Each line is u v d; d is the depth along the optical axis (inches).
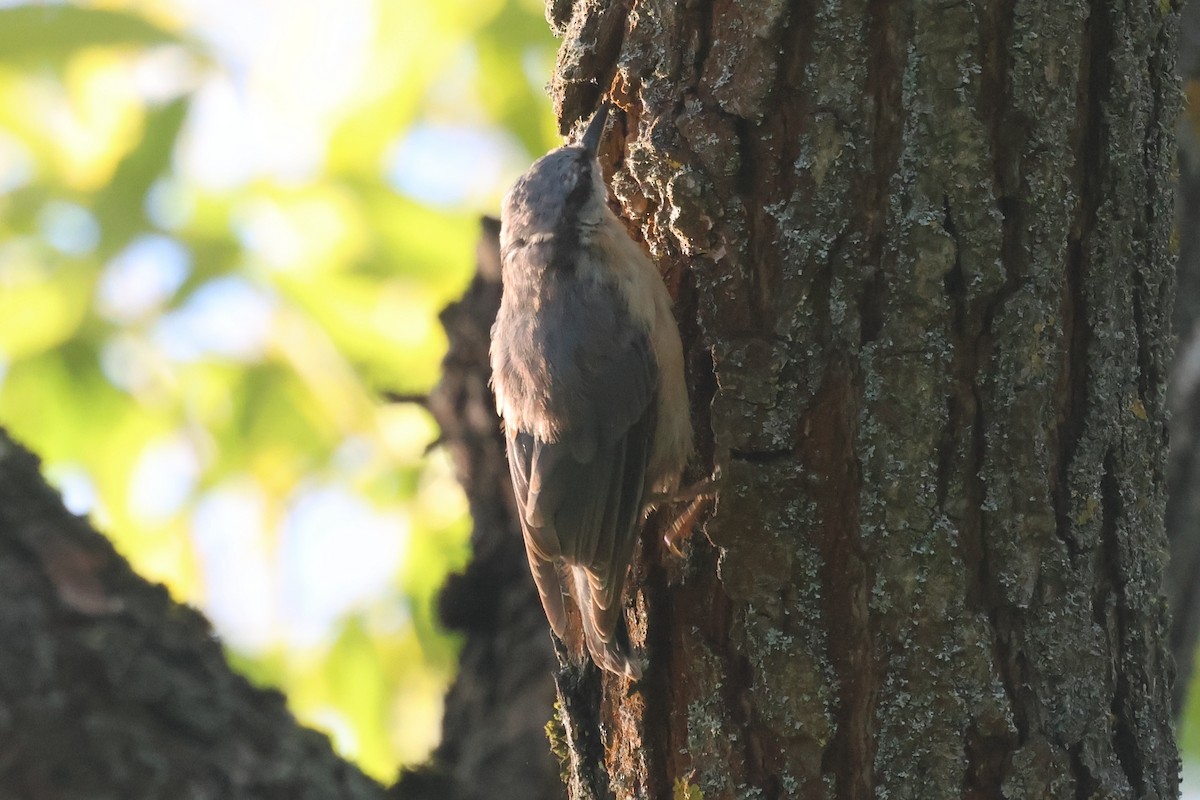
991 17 230.7
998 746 225.3
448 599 367.6
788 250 239.3
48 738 273.7
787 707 232.1
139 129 420.5
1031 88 228.8
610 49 272.7
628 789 255.1
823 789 229.9
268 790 293.1
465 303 378.0
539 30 442.3
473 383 372.5
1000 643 227.3
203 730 294.5
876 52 235.0
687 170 247.0
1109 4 235.0
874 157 234.7
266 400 440.5
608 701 265.1
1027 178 229.6
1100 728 229.6
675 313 268.7
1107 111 235.3
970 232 229.1
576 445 287.3
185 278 427.8
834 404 235.8
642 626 256.2
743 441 239.6
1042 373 229.5
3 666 276.8
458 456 375.9
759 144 243.8
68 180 429.7
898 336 230.7
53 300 422.9
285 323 440.8
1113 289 236.5
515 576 365.4
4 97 423.8
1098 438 233.6
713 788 238.4
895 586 228.2
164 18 415.5
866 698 229.3
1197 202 365.7
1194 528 356.2
